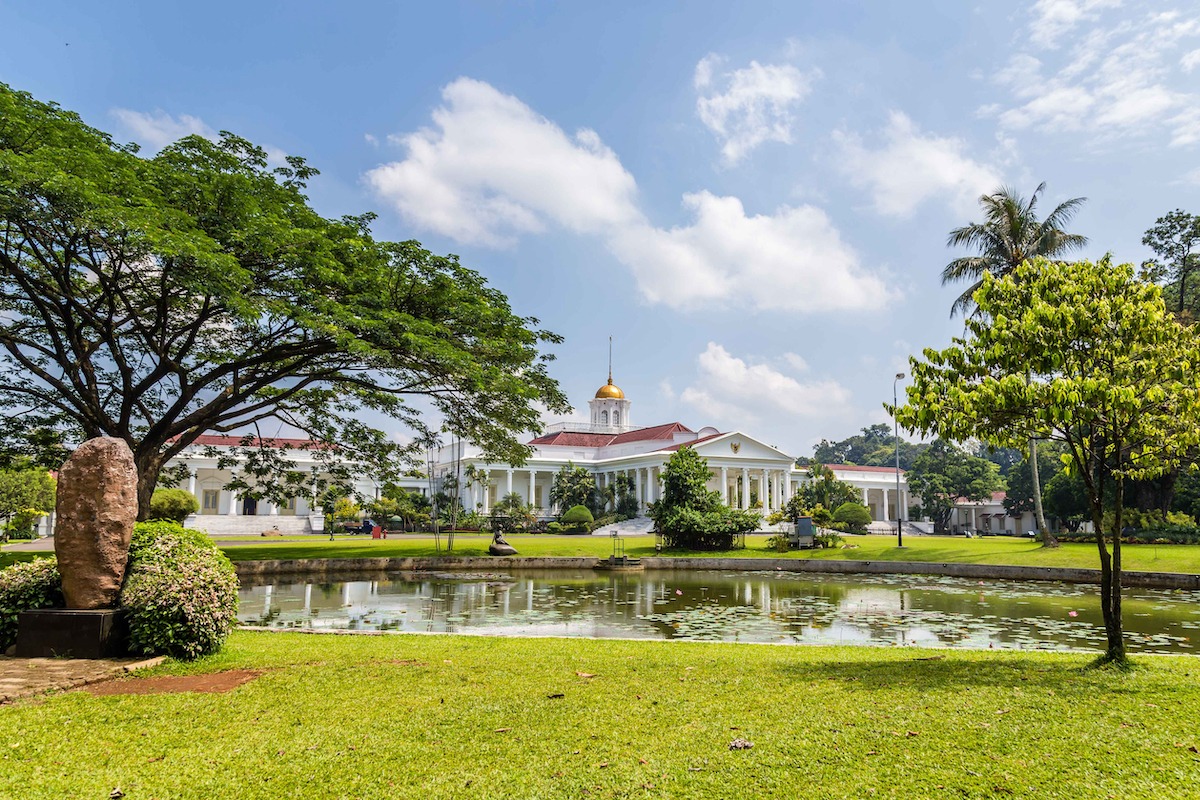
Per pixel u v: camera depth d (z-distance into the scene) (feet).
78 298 67.62
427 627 44.24
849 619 48.67
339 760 16.69
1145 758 16.71
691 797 14.80
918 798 14.69
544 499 225.76
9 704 20.92
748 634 42.27
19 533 129.80
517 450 92.07
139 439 80.69
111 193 51.11
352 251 63.82
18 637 27.04
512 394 72.69
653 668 26.91
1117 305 26.48
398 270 64.85
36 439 76.33
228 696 22.07
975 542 118.93
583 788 15.20
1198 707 20.88
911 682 24.39
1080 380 25.03
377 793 14.96
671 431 212.64
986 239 104.68
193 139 59.82
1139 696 22.25
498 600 58.85
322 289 64.03
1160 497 125.49
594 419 255.70
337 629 43.09
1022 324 27.17
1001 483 217.56
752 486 216.74
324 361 69.92
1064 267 28.84
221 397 66.64
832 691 23.02
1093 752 17.13
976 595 63.67
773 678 25.03
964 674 25.84
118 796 14.66
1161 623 47.80
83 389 62.23
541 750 17.42
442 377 71.15
